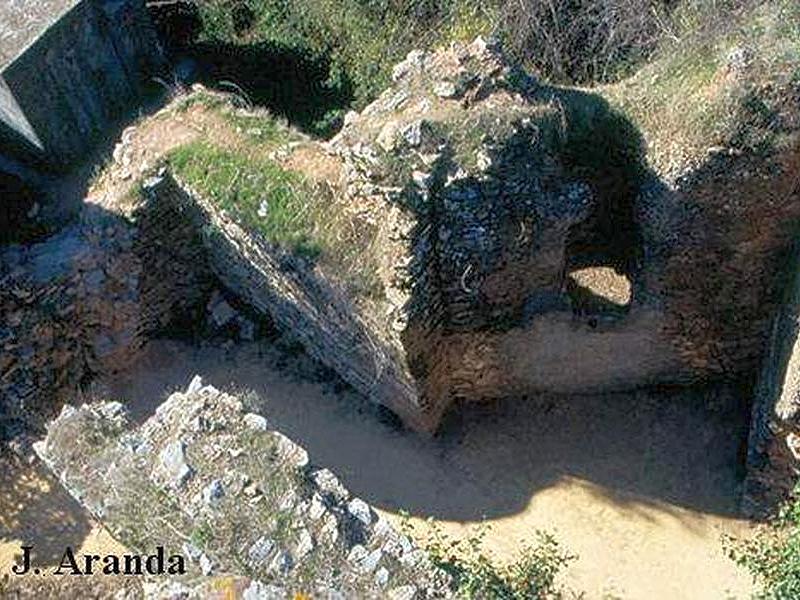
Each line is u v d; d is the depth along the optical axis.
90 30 15.30
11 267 14.19
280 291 13.82
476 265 12.25
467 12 15.06
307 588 9.99
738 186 11.59
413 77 11.93
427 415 13.76
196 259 14.83
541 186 11.73
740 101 11.23
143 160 13.81
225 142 13.46
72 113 15.62
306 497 10.56
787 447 12.20
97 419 11.83
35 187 15.84
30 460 14.18
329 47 16.06
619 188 12.45
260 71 16.30
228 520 10.43
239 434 11.00
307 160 12.91
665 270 12.44
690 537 13.23
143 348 15.06
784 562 10.92
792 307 11.95
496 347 13.42
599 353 13.48
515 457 13.97
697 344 13.35
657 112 11.76
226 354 15.00
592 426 14.03
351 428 14.36
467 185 11.44
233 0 16.69
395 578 10.04
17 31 14.72
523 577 10.99
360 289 12.36
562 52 14.80
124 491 10.88
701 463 13.66
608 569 13.16
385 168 11.45
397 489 13.91
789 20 11.82
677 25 13.82
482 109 11.51
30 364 14.27
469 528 13.54
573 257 13.49
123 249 14.02
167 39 17.00
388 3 15.33
